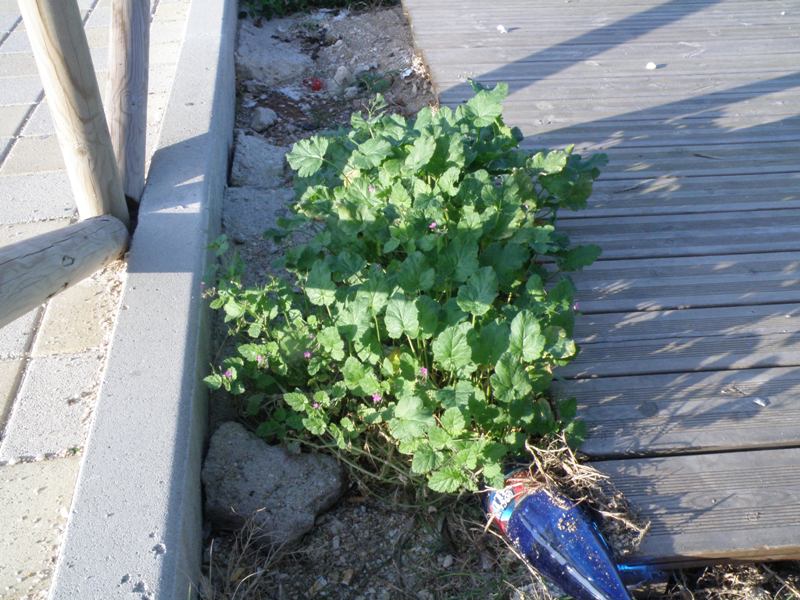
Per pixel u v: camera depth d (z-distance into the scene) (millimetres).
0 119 2246
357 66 3137
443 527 1341
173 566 1048
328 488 1334
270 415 1438
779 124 2375
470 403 1237
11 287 1149
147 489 1114
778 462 1344
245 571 1252
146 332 1371
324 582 1271
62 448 1273
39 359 1437
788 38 2965
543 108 2477
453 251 1473
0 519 1172
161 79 2449
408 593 1256
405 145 1784
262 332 1614
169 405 1238
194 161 1865
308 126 2729
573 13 3203
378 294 1377
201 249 1582
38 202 1866
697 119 2406
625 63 2773
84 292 1574
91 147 1525
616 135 2322
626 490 1297
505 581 1252
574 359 1541
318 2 3725
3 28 2885
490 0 3344
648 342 1581
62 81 1454
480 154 1807
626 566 1222
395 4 3713
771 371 1514
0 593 1076
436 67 2754
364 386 1330
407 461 1385
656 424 1403
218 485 1312
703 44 2916
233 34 2982
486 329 1312
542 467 1278
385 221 1627
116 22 1689
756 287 1728
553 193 1748
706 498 1286
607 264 1803
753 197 2037
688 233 1906
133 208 1738
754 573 1284
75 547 1041
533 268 1692
